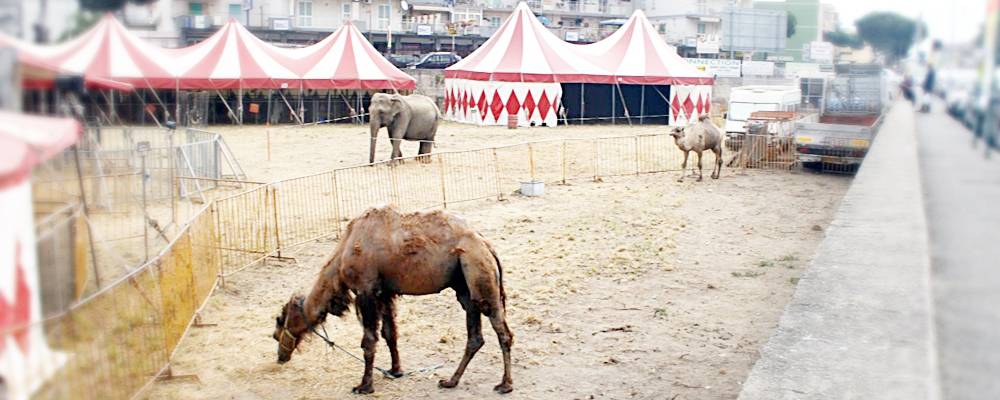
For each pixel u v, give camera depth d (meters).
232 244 12.26
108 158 8.47
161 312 7.47
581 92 37.38
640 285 10.91
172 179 13.09
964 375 1.84
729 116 27.12
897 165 4.66
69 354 5.27
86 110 6.34
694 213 16.48
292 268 11.67
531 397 7.06
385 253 7.02
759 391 3.53
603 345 8.46
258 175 20.05
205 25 35.47
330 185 18.30
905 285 4.00
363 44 36.56
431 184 19.06
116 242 8.18
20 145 4.09
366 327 7.16
